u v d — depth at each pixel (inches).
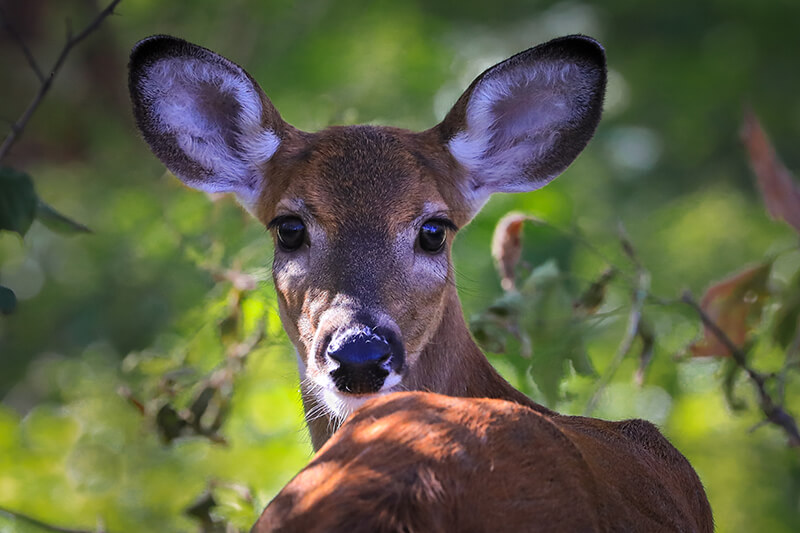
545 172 399.9
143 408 438.3
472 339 372.5
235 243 484.4
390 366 332.2
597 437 305.0
